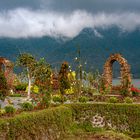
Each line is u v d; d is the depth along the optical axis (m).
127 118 32.31
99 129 31.64
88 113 31.91
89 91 43.34
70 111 30.78
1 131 19.80
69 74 41.41
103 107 32.25
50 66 38.28
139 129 32.22
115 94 44.62
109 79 46.53
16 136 21.08
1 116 23.50
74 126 30.91
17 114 24.44
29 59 41.91
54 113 27.11
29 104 27.95
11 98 40.19
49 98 30.84
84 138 28.56
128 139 28.75
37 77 35.72
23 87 49.09
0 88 28.61
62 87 36.34
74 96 39.62
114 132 30.39
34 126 23.44
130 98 39.06
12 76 48.69
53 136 26.36
